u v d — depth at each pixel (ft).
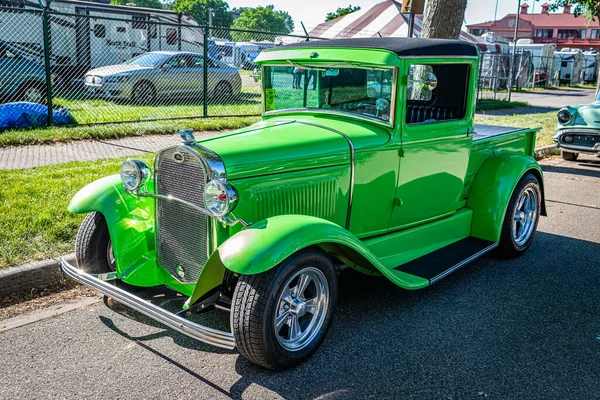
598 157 36.91
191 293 11.66
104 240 13.05
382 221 13.67
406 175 13.71
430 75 12.64
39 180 20.74
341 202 12.52
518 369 10.87
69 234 15.88
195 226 11.17
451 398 9.86
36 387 9.80
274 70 14.69
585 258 17.57
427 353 11.37
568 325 12.84
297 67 14.14
